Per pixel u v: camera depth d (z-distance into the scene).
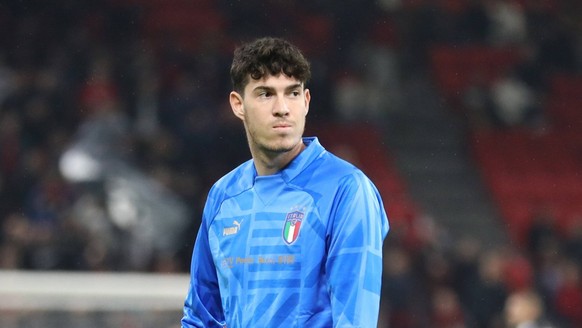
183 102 56.12
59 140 49.88
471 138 70.12
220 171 53.03
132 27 66.50
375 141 67.31
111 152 49.53
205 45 66.56
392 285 46.69
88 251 41.09
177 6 71.94
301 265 11.30
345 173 11.46
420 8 75.81
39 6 62.78
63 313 22.69
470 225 64.88
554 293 54.19
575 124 73.88
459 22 76.19
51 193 44.94
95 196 45.69
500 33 77.12
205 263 12.48
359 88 68.75
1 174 45.91
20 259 40.16
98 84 57.50
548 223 58.12
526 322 39.28
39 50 59.88
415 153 68.50
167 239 46.62
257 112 11.43
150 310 23.14
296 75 11.41
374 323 11.02
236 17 69.31
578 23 79.69
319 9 71.75
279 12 70.31
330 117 66.81
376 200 11.50
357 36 71.62
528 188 68.31
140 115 56.38
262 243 11.55
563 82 76.56
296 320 11.23
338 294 11.03
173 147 52.97
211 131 54.03
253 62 11.39
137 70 59.25
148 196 47.19
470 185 67.75
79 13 64.25
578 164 71.19
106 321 22.89
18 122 49.97
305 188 11.51
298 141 11.55
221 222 12.05
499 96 72.69
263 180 11.78
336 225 11.23
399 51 73.06
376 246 11.19
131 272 42.25
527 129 71.88
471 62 74.69
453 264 50.56
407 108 70.62
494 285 49.56
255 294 11.50
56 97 52.88
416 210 64.75
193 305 12.62
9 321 22.41
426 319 48.19
